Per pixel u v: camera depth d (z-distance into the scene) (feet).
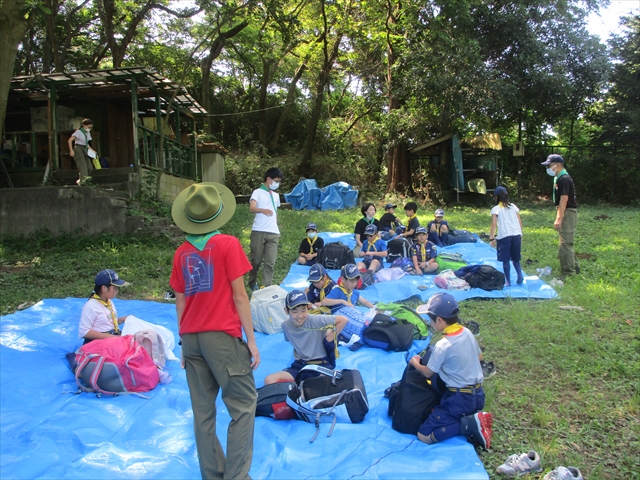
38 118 44.42
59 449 11.00
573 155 70.64
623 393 13.50
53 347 16.84
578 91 62.44
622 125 64.90
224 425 11.94
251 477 9.76
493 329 18.84
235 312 9.17
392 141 66.59
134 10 66.80
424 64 59.16
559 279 25.41
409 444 11.07
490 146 64.03
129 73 39.32
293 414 12.43
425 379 11.94
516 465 10.16
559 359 15.58
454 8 56.95
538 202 65.41
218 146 62.28
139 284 25.58
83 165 36.99
